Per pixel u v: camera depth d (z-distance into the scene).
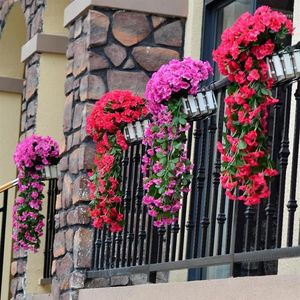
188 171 8.29
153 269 8.64
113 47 10.52
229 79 7.12
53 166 11.56
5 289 14.57
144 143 8.71
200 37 10.60
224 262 7.41
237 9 10.34
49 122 12.48
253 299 7.02
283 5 9.97
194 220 8.82
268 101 6.96
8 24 14.84
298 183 8.28
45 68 12.52
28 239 11.62
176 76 8.22
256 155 6.88
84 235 10.27
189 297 7.92
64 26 11.39
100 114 9.60
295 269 8.23
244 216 7.61
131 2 10.57
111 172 9.59
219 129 8.05
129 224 9.96
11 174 15.08
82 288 10.21
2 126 15.10
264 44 6.98
